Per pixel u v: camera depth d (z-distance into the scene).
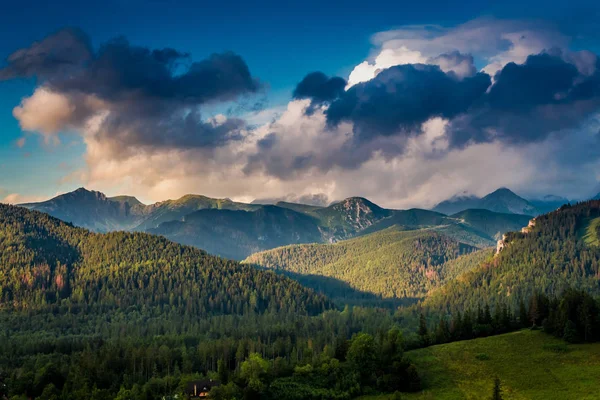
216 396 188.88
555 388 172.88
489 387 181.25
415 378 188.75
